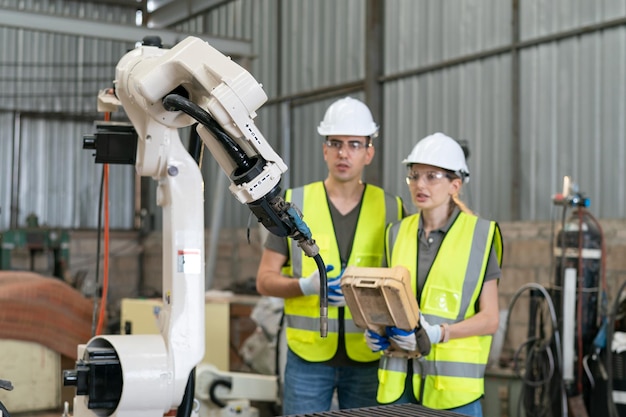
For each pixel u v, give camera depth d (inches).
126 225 459.8
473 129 273.9
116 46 451.8
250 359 184.2
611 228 227.9
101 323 90.4
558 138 247.0
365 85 314.0
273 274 112.6
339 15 330.0
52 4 430.9
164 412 63.6
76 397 65.8
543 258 243.3
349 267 97.7
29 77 438.0
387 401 100.5
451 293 100.2
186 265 65.2
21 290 179.3
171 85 64.0
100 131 71.6
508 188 261.7
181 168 66.4
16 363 179.0
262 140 61.7
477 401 100.4
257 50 378.6
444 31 285.3
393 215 115.6
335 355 110.4
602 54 235.5
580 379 154.2
